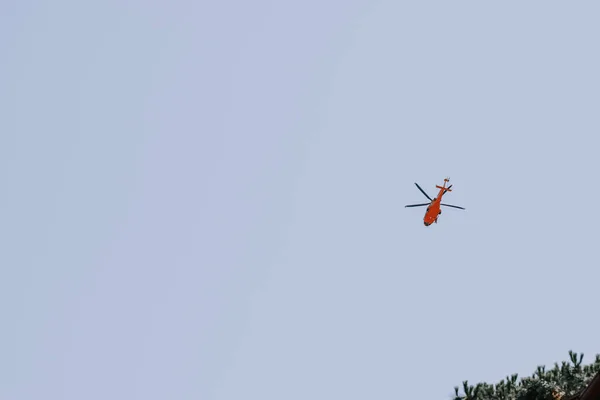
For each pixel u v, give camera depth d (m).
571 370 76.94
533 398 74.19
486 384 78.94
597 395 54.34
